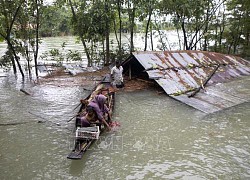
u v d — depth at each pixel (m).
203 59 16.83
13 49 18.34
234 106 11.82
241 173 6.94
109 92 11.94
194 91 13.29
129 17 21.14
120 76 14.78
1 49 33.47
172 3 19.97
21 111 11.62
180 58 16.06
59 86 15.84
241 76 16.61
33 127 9.88
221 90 13.67
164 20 22.12
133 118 10.60
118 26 24.23
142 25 25.09
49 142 8.69
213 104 11.88
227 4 23.22
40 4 18.72
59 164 7.40
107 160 7.57
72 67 21.09
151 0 19.83
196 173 6.94
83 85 16.02
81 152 7.58
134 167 7.22
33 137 9.05
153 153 7.93
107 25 21.28
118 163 7.42
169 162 7.45
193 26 22.52
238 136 8.98
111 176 6.84
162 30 31.11
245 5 22.06
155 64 14.62
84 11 21.12
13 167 7.26
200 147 8.25
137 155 7.82
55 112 11.45
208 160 7.53
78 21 21.33
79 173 6.98
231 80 15.63
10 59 21.12
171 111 11.33
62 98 13.49
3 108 12.04
